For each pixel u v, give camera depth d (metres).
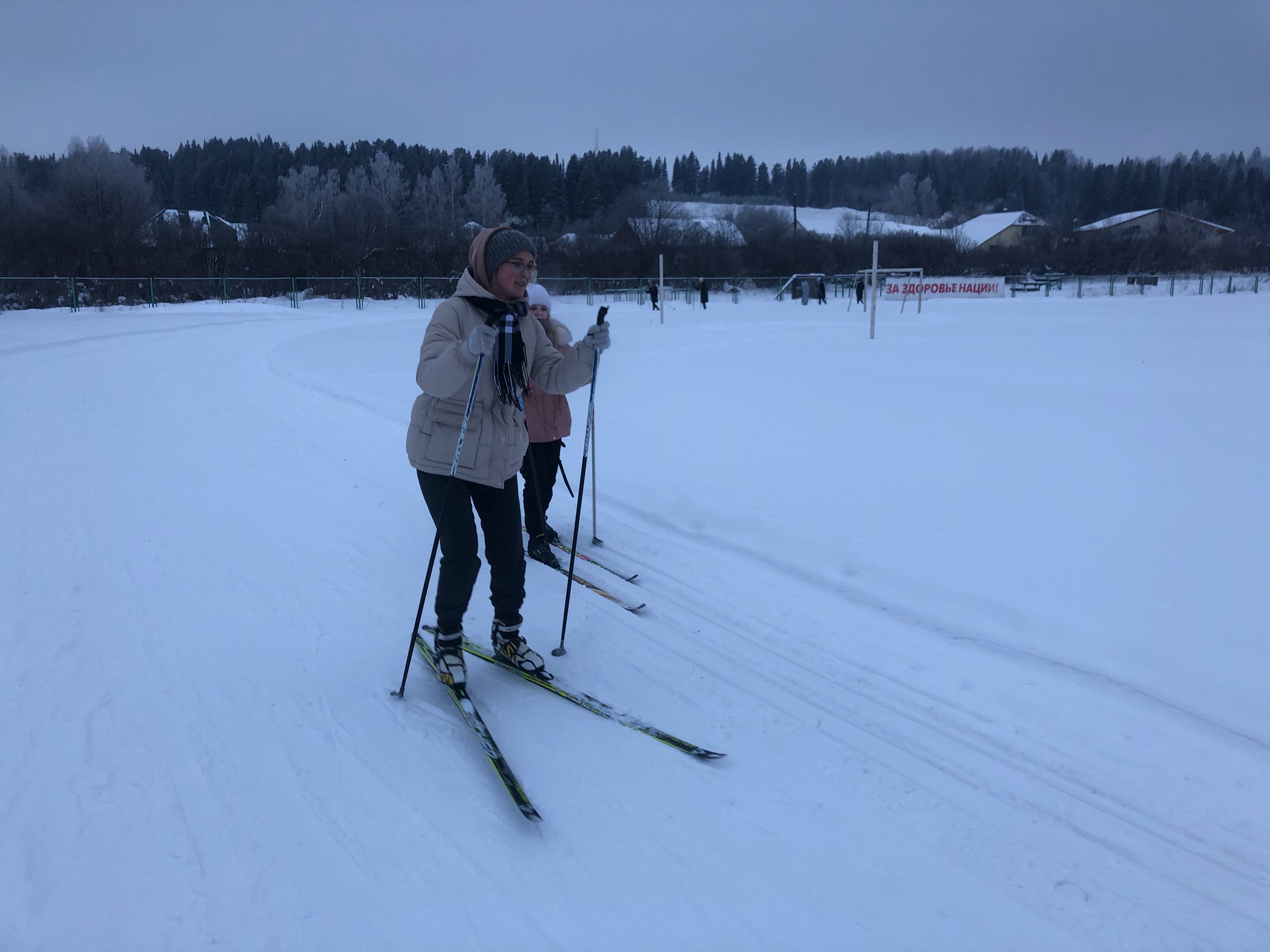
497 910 1.96
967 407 8.80
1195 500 5.22
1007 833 2.27
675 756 2.64
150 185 56.78
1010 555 4.27
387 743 2.68
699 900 2.01
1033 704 2.93
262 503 5.33
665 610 3.78
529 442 4.33
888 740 2.73
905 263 47.66
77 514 4.98
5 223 29.25
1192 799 2.42
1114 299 38.47
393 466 6.36
